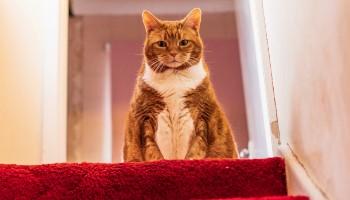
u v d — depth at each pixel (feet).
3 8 4.41
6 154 4.32
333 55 2.71
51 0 5.69
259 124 7.26
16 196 3.31
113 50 10.24
